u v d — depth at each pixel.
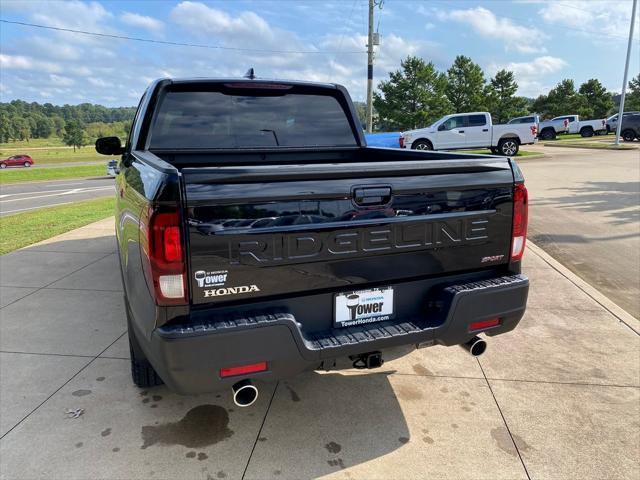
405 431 2.74
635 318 4.40
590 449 2.59
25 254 6.44
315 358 2.24
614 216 8.93
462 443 2.64
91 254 6.40
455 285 2.60
